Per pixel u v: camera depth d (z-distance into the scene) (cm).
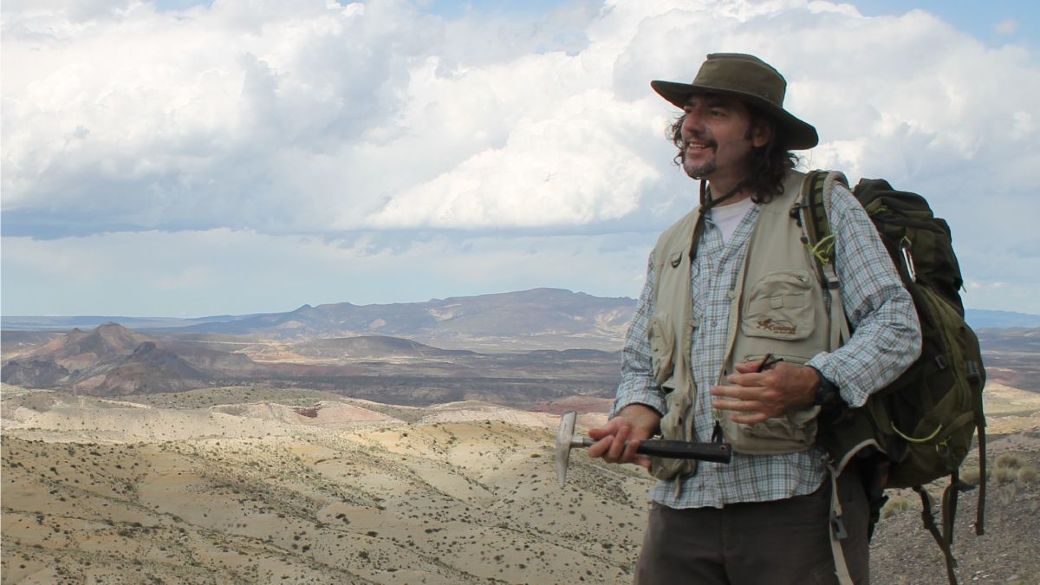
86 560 6275
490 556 7700
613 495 10131
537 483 10681
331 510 9188
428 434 14162
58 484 8694
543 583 7000
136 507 8531
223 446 11938
